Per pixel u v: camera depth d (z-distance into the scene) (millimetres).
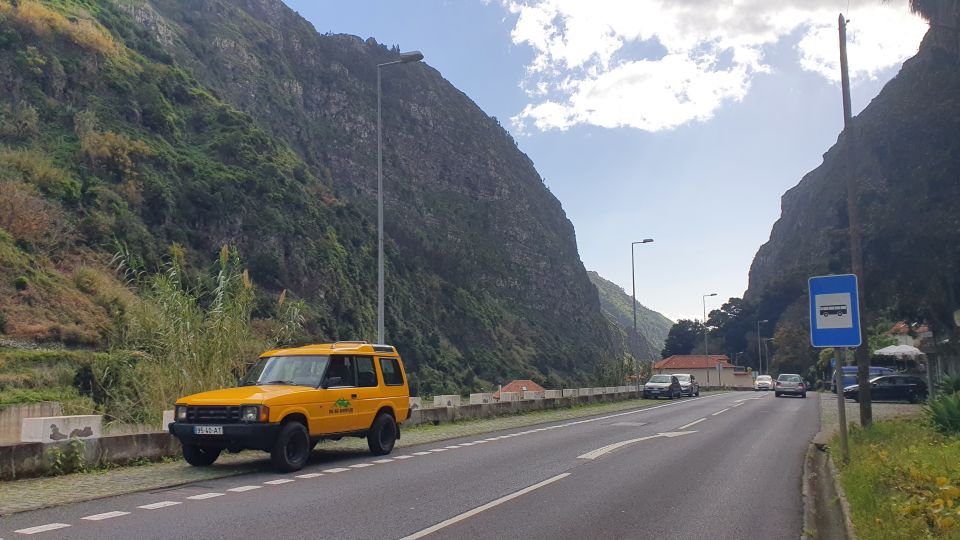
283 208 80125
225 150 82062
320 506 8625
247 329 16219
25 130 60219
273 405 10984
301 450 11492
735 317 134750
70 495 9148
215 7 145250
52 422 10859
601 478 11180
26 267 44000
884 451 10492
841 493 9211
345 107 159000
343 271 83938
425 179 169625
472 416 23453
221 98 99438
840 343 11250
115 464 11625
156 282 16734
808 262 132000
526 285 169125
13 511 8148
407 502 8961
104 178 61906
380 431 13555
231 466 11922
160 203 64312
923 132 41156
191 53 121375
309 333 67688
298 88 148000
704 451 15039
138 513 8133
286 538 7004
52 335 38875
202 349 15188
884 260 36719
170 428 11148
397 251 116000
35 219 49250
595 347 176250
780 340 102875
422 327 101438
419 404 20625
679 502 9312
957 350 33000
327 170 137000
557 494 9711
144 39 89562
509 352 124562
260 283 69625
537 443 16344
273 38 154750
